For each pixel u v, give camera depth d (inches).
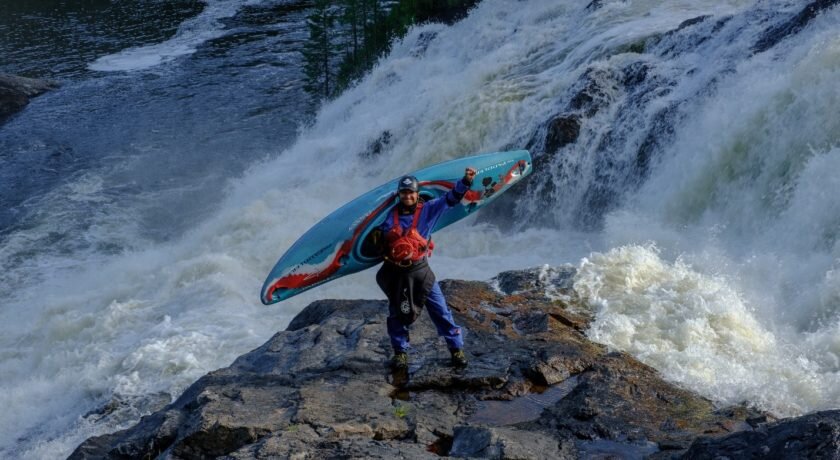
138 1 1740.9
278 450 209.0
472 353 269.1
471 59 861.8
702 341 278.8
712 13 689.6
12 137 967.0
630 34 656.4
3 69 1258.6
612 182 530.3
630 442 221.3
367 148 714.8
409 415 234.2
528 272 331.3
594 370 258.1
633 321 290.4
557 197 551.2
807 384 250.2
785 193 411.2
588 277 319.6
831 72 415.5
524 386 250.8
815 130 409.7
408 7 1116.5
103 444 257.1
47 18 1604.3
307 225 593.0
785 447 179.2
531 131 600.7
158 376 358.6
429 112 698.2
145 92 1118.4
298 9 1579.7
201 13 1594.5
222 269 518.6
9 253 668.7
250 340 394.9
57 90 1143.0
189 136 951.0
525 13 892.6
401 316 245.3
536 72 701.3
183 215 747.4
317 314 317.7
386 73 936.9
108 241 692.7
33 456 310.7
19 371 448.8
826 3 502.6
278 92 1093.8
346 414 233.1
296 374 260.7
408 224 242.2
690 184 462.6
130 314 469.4
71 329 470.0
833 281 315.6
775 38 518.6
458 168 295.4
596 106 569.9
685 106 507.2
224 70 1203.2
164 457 225.1
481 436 214.1
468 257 512.1
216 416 230.7
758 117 438.9
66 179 836.6
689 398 245.4
